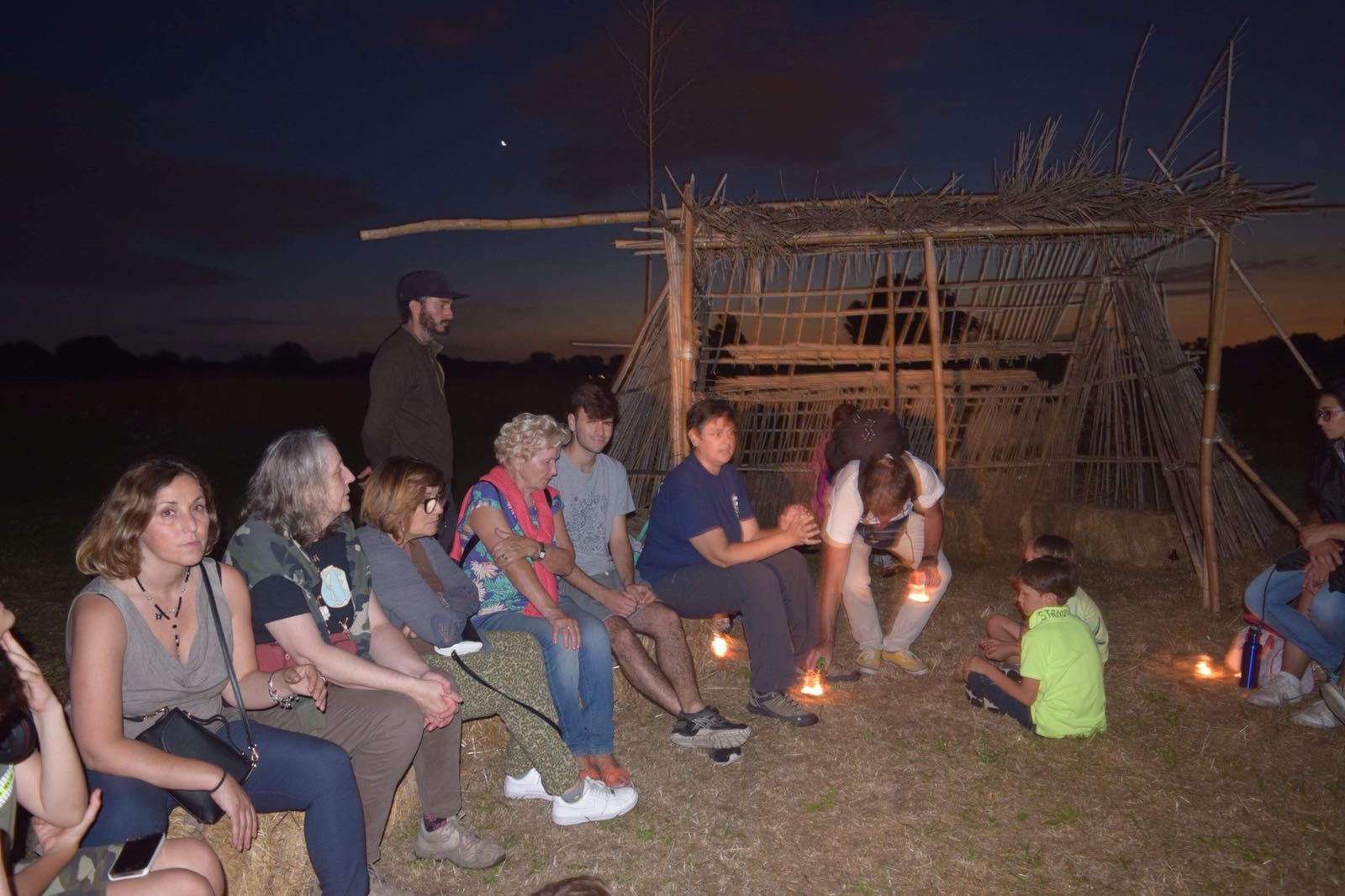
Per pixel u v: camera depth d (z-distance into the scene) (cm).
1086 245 710
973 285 735
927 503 494
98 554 264
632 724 476
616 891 338
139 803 264
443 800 346
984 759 432
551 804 396
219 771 272
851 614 532
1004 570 745
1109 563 754
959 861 355
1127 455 782
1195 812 387
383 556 352
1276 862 353
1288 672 491
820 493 687
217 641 289
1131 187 621
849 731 464
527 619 399
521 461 404
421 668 340
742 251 668
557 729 377
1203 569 660
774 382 805
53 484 1245
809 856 359
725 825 380
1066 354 808
